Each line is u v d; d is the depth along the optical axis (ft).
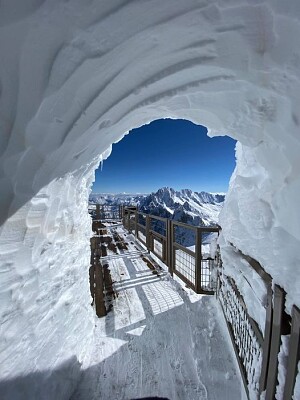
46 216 3.75
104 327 8.54
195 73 3.24
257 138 4.13
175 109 4.44
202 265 11.10
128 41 2.52
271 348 3.96
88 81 2.69
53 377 4.55
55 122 2.72
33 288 3.62
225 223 8.38
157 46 2.75
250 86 3.23
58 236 4.51
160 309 9.77
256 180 5.08
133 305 10.09
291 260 3.43
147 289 11.58
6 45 2.05
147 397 5.71
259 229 4.77
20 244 3.11
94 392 5.81
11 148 2.46
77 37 2.23
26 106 2.37
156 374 6.40
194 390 5.90
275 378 3.80
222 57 2.94
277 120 3.42
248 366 5.61
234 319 7.29
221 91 3.54
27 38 2.07
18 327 3.26
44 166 3.07
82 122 3.10
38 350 3.92
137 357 7.04
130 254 17.65
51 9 1.96
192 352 7.26
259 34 2.57
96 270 11.35
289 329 3.61
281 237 3.78
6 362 3.01
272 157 3.98
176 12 2.37
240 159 7.04
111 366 6.67
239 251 6.60
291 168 3.54
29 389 3.62
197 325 8.66
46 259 4.03
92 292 10.16
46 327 4.20
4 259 2.83
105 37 2.36
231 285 7.70
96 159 5.47
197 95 3.77
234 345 7.03
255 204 5.03
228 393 5.82
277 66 2.77
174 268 13.38
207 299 10.56
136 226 22.68
